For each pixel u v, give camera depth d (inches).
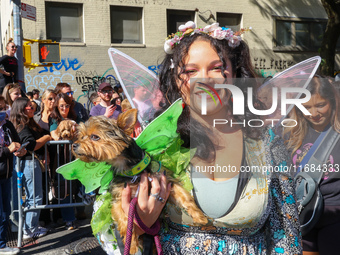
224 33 57.5
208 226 56.6
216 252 56.3
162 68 62.7
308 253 94.6
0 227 159.5
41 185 174.9
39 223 196.5
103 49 511.2
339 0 455.2
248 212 56.2
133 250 55.5
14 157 179.9
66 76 498.9
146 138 57.9
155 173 56.1
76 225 196.9
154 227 55.7
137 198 54.9
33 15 309.9
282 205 60.6
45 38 485.4
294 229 60.4
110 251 59.5
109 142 54.1
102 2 507.5
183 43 58.2
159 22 530.3
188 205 54.7
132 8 524.7
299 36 607.2
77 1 497.7
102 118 57.5
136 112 57.9
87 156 54.4
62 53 495.5
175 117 55.3
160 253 54.6
